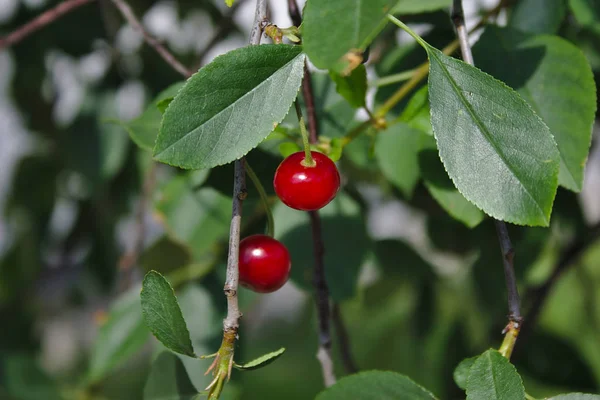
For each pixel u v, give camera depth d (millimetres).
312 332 616
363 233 483
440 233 568
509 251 390
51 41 645
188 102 368
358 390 390
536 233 509
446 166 374
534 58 432
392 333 723
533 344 547
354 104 427
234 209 377
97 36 634
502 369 372
